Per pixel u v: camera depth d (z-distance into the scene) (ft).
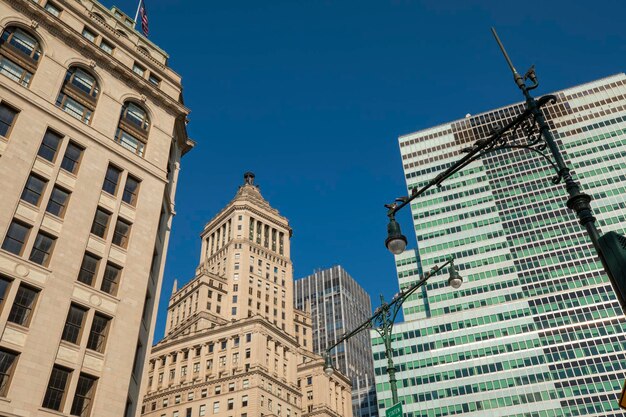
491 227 506.48
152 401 349.82
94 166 144.36
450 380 422.00
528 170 531.50
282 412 329.31
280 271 486.38
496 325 440.86
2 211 118.01
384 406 425.69
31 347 109.60
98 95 158.92
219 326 363.35
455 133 592.19
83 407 114.32
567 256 464.24
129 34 188.55
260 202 530.27
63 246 126.11
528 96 51.47
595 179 500.74
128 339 129.39
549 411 387.14
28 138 131.54
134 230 146.00
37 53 146.82
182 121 187.73
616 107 541.34
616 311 417.69
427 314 478.59
